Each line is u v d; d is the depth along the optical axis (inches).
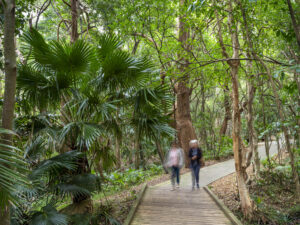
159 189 302.5
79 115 197.2
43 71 192.5
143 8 377.1
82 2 391.9
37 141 174.7
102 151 223.1
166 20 427.5
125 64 196.1
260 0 209.0
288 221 217.8
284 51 280.4
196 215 213.8
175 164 293.3
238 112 226.8
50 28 514.0
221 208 229.0
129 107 226.7
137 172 410.0
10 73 105.5
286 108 335.6
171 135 218.2
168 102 221.6
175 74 233.6
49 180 172.6
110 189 344.5
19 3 198.4
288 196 277.9
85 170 205.0
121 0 387.9
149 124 218.7
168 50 370.0
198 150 299.3
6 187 67.3
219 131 644.1
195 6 179.2
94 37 405.7
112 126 215.3
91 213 198.8
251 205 217.9
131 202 256.8
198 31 245.6
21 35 176.7
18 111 189.8
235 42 222.8
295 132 301.9
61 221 140.7
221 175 380.8
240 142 227.9
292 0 218.4
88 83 204.4
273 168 358.0
